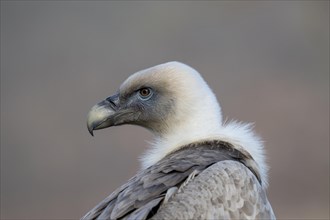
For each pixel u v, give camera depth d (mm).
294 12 34531
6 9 36188
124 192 7703
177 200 7477
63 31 35812
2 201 24938
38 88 32438
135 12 36062
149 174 7824
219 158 8180
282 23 34438
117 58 34281
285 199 22344
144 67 34031
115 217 7406
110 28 35656
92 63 34031
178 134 8922
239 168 7867
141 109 9227
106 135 25188
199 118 8984
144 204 7473
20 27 36000
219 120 9039
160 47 34656
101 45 35188
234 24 34812
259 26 34469
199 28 35000
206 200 7504
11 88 32781
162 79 9172
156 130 9258
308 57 32750
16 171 27359
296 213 21422
